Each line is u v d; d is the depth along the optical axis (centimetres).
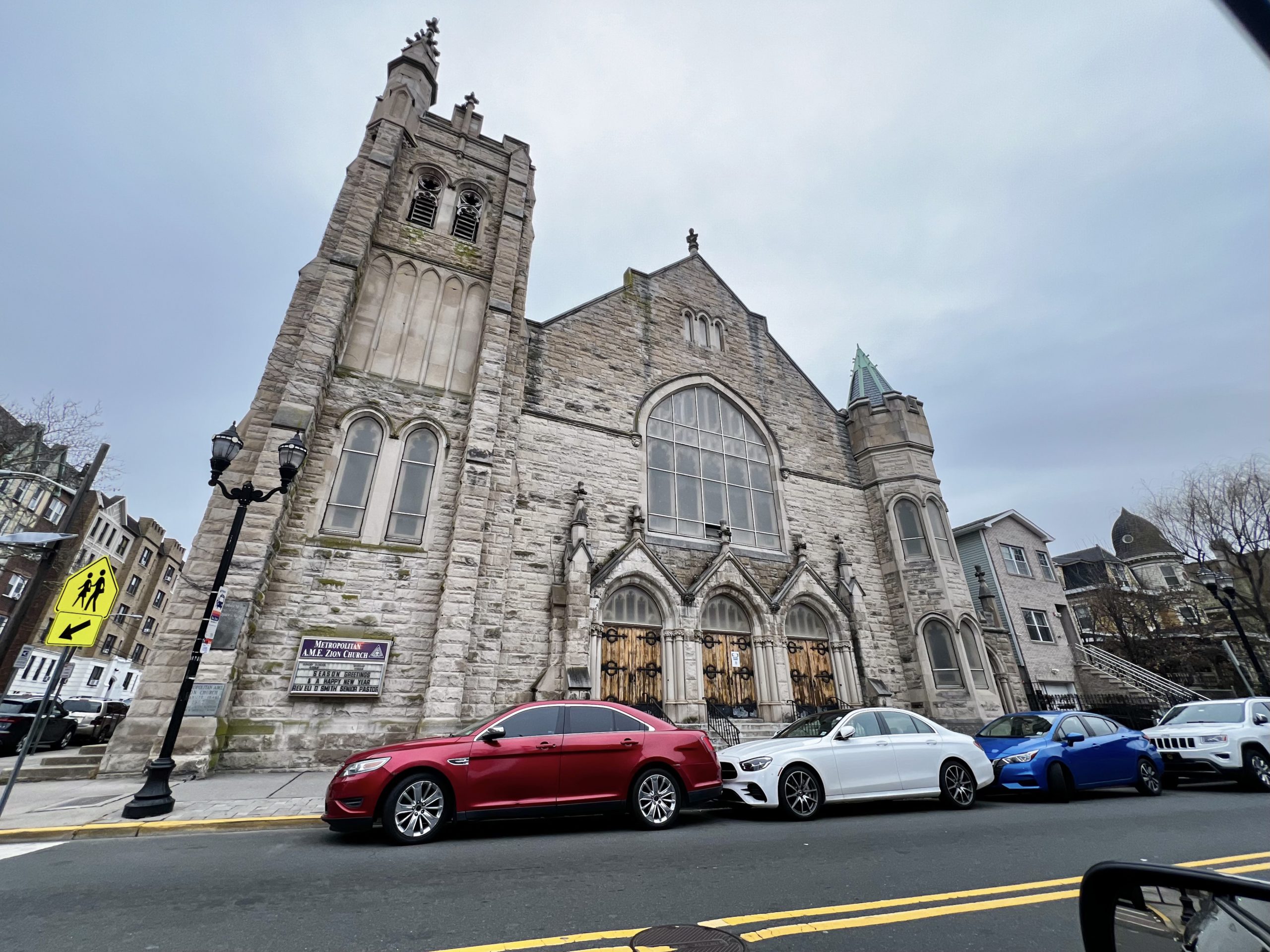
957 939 398
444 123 1875
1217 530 3016
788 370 2348
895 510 2173
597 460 1745
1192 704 1338
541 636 1445
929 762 958
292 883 512
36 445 2367
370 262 1599
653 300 2120
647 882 523
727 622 1734
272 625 1212
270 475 1238
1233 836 720
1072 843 687
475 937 397
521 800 712
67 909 444
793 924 422
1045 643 2744
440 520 1424
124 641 5256
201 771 1020
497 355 1584
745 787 862
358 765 678
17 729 1602
